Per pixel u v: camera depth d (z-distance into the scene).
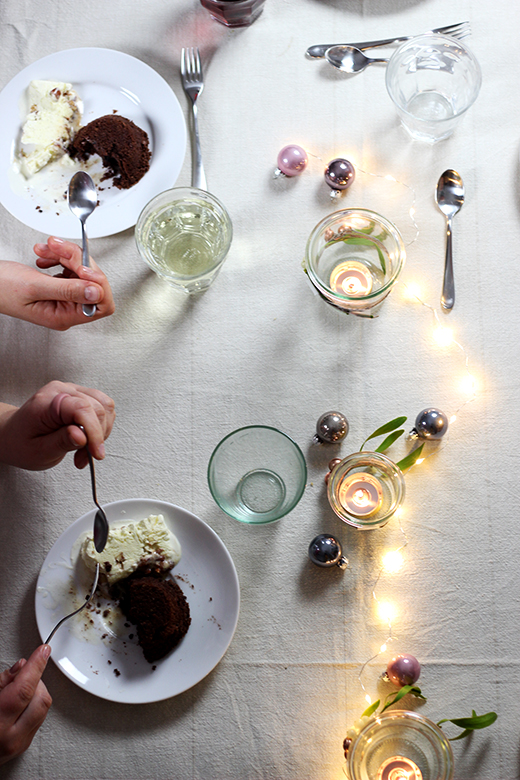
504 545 0.92
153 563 0.89
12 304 0.91
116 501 0.90
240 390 0.95
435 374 0.95
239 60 0.99
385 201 0.97
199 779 0.89
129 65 0.97
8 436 0.89
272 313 0.96
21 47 1.00
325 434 0.92
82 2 1.00
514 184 0.97
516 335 0.95
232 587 0.89
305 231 0.97
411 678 0.88
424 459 0.94
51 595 0.90
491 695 0.90
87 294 0.89
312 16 0.99
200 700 0.90
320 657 0.91
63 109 0.96
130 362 0.95
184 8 1.00
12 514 0.93
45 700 0.86
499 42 0.98
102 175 0.96
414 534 0.92
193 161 0.98
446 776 0.83
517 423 0.94
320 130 0.98
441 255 0.96
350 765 0.83
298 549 0.92
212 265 0.91
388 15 0.99
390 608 0.91
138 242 0.91
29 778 0.89
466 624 0.91
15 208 0.95
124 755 0.89
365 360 0.95
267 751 0.89
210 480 0.87
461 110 0.93
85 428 0.86
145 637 0.87
